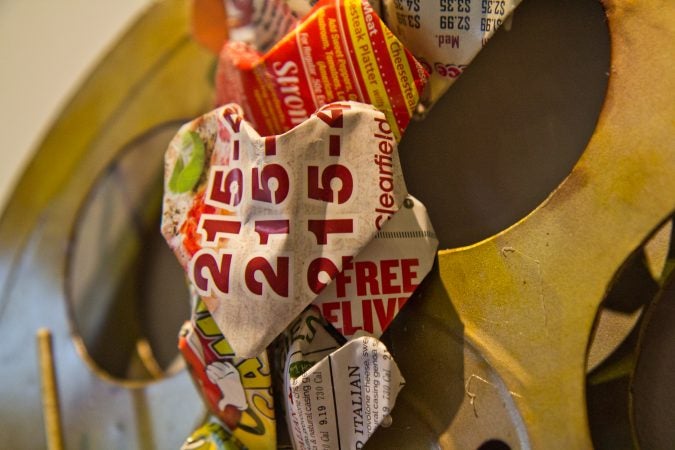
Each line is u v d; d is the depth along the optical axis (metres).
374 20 0.23
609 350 0.23
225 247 0.23
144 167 0.37
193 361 0.25
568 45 0.24
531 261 0.23
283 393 0.24
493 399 0.23
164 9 0.37
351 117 0.22
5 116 0.47
